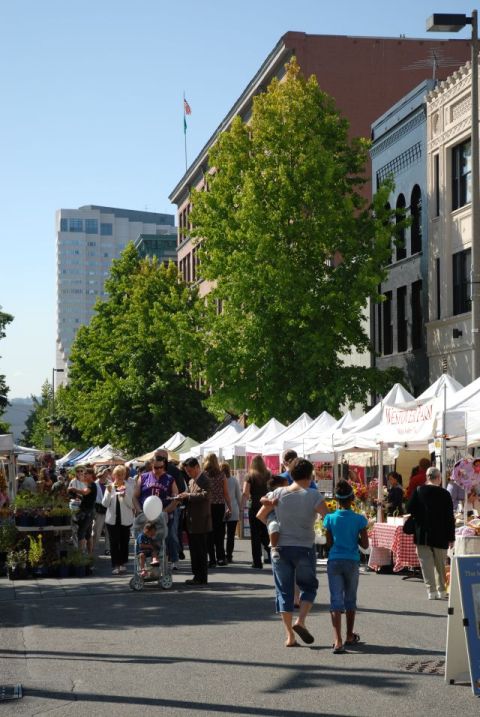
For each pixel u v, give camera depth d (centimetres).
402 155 4472
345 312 4056
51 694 953
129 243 7212
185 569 2328
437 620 1432
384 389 4166
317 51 5953
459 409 2000
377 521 2403
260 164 4159
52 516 2181
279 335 4088
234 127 4259
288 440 3052
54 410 10825
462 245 3928
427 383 4169
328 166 4056
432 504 1680
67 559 2177
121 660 1140
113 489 2252
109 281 7169
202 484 1948
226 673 1055
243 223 4072
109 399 6372
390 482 2512
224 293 4138
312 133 4200
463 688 972
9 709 888
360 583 1967
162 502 1897
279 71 6088
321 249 4081
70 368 7250
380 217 4169
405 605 1608
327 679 1019
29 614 1563
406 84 6028
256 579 2039
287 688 975
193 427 6347
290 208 4056
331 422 3092
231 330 4162
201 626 1399
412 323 4353
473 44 2689
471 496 2177
